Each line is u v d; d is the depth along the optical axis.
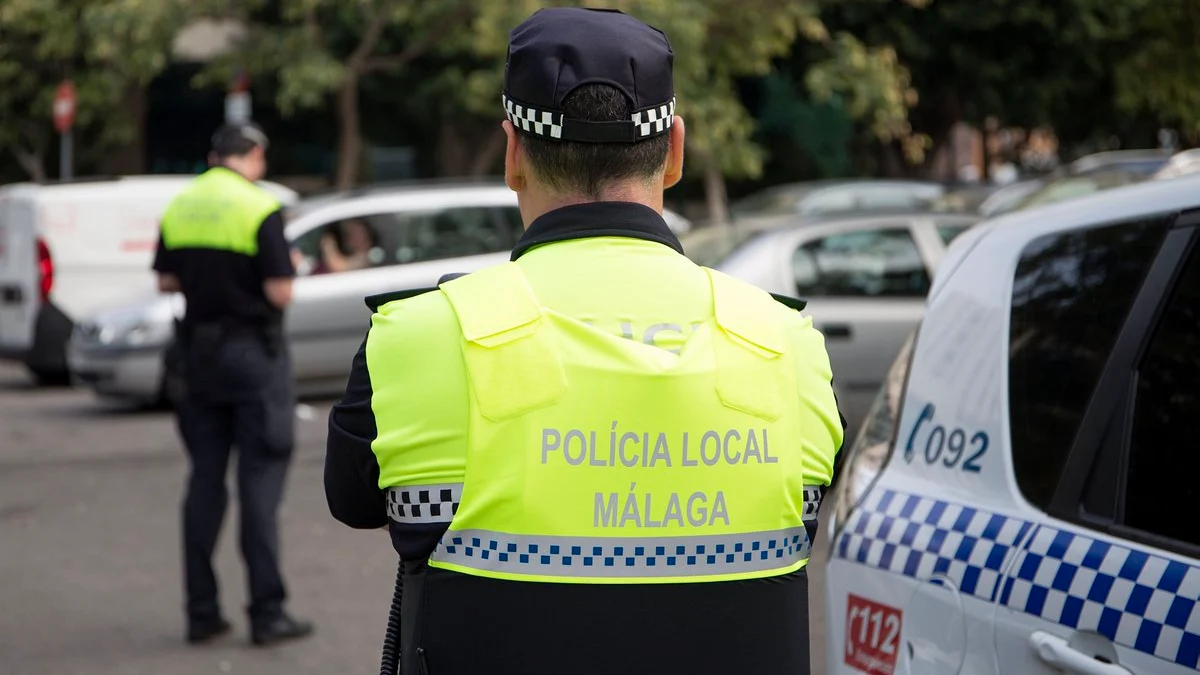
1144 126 25.00
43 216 13.57
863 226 8.80
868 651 2.81
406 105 22.70
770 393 1.86
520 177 1.98
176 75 25.23
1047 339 2.66
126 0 16.38
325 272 11.77
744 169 18.39
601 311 1.86
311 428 11.09
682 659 1.80
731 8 16.95
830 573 2.98
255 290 5.68
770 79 26.52
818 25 17.48
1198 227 2.47
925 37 23.30
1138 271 2.55
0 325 14.06
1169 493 2.29
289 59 17.41
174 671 5.56
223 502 5.88
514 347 1.81
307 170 25.64
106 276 13.79
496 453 1.80
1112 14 22.41
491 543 1.80
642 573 1.80
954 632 2.57
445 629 1.81
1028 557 2.46
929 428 2.87
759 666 1.84
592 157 1.89
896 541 2.78
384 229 11.99
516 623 1.79
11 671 5.55
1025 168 30.02
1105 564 2.33
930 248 8.78
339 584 6.84
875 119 18.91
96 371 11.96
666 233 1.95
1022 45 23.41
